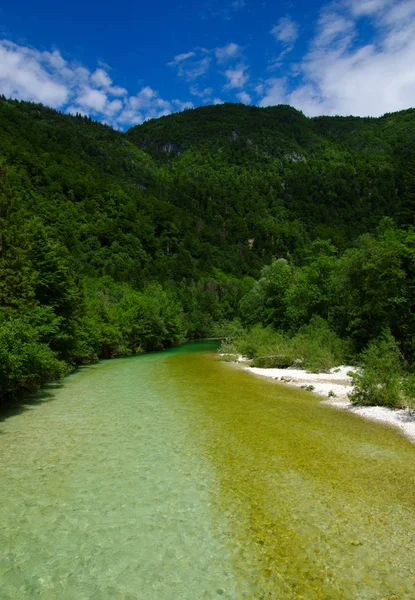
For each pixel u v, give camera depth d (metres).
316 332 33.06
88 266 98.69
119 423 13.05
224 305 112.12
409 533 6.32
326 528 6.46
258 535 6.26
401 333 26.08
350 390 19.27
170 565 5.53
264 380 23.12
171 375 25.61
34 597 4.90
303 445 10.72
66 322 27.50
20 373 15.20
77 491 7.84
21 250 24.95
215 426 12.66
